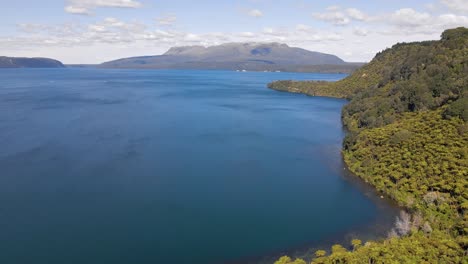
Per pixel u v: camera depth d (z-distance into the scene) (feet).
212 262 139.95
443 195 169.27
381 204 186.80
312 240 154.81
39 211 175.63
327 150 289.33
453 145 208.64
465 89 270.05
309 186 213.46
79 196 192.95
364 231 161.27
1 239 151.94
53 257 141.08
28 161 241.55
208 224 167.73
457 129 223.30
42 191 197.26
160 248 148.46
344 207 185.47
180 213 177.58
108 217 172.04
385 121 299.79
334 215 176.96
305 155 274.98
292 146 300.40
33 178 213.66
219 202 190.49
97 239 153.99
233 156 269.44
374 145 252.01
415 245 127.95
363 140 268.00
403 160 214.48
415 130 245.65
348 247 148.77
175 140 309.63
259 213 178.91
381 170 216.54
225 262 140.15
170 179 220.02
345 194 201.36
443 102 278.87
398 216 172.86
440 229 149.79
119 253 144.56
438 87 295.07
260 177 227.20
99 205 183.62
